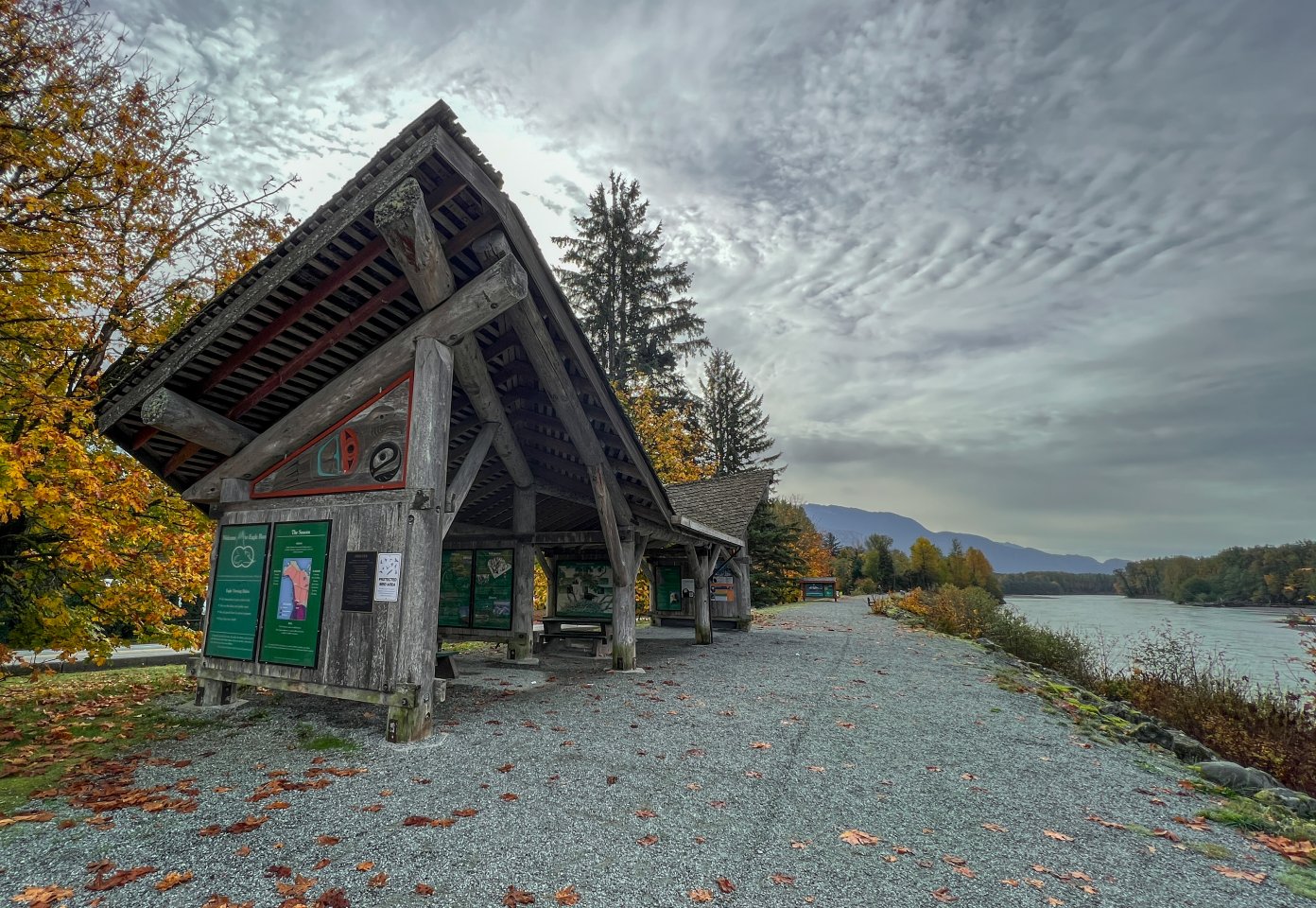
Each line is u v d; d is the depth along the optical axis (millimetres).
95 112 8508
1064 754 5773
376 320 6270
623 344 28375
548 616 12906
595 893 2977
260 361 6410
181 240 10008
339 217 5234
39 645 7812
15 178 7812
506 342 7129
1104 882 3297
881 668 10398
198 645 8539
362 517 5812
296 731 5672
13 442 7441
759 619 21609
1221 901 3117
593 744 5473
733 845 3572
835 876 3232
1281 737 7277
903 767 5156
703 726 6234
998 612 18969
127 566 8133
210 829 3568
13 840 3383
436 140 4855
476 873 3131
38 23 7625
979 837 3814
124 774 4512
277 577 6211
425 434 5605
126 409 6414
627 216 29094
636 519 10734
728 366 38375
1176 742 6555
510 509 11711
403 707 5254
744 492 18266
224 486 6688
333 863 3201
